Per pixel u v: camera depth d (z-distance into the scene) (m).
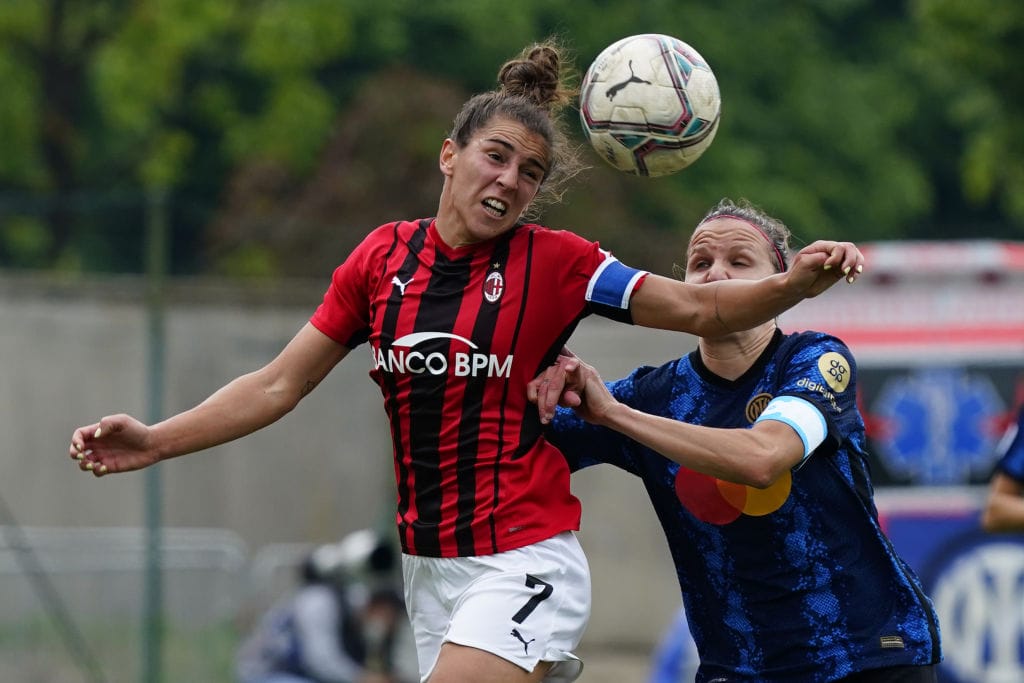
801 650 15.79
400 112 62.03
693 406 16.14
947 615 31.12
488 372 14.51
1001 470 22.84
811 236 92.12
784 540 15.67
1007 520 22.66
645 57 15.32
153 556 34.56
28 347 41.62
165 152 84.44
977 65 58.09
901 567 15.95
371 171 61.22
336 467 44.06
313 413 43.94
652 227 64.25
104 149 88.50
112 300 42.06
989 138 68.56
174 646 35.81
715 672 16.30
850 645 15.64
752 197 90.12
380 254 15.14
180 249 45.19
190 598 36.31
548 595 14.55
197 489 42.38
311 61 83.38
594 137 15.58
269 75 84.88
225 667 36.09
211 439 15.33
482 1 88.12
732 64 97.06
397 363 14.69
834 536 15.67
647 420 14.78
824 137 99.50
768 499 15.61
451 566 14.68
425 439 14.67
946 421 31.58
